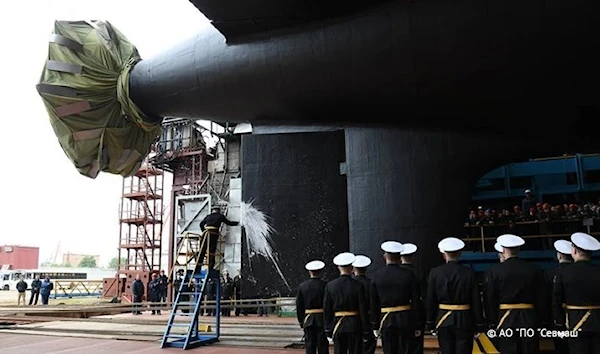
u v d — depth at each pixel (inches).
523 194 504.4
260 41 341.1
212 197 1104.8
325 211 354.9
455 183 332.5
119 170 457.7
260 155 376.8
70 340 417.1
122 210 1298.0
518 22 269.4
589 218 440.1
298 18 323.0
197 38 378.0
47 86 401.4
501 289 212.2
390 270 240.5
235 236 982.4
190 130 1215.6
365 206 343.9
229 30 341.1
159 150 1232.8
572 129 316.2
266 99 356.5
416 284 237.6
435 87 306.0
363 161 350.9
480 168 334.3
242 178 377.7
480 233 499.2
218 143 1163.9
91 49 413.1
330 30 318.3
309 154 365.4
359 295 243.3
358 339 244.4
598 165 484.7
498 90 295.7
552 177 508.7
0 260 2965.1
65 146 423.5
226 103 374.6
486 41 279.0
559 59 270.7
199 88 375.9
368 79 317.1
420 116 330.6
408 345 234.8
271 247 362.0
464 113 318.7
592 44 260.5
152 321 539.8
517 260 215.2
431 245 326.0
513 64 280.4
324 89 333.4
